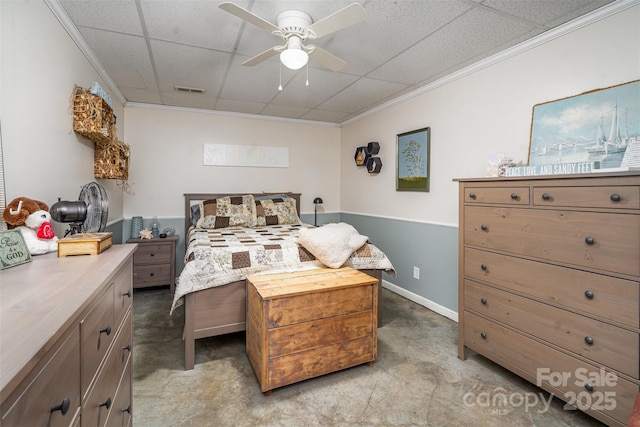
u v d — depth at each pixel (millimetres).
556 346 1561
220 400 1696
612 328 1350
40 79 1569
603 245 1374
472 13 1802
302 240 2332
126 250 1249
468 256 2057
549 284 1589
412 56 2393
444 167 2875
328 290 1835
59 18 1770
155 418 1552
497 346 1866
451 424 1535
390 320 2803
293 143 4496
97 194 2084
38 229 1164
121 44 2199
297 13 1759
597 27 1780
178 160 3879
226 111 4027
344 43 2189
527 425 1527
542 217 1614
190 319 2000
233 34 2072
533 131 2104
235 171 4160
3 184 1147
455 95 2746
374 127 3930
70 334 665
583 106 1837
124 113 3592
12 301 687
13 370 429
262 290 1772
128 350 1242
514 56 2246
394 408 1648
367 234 4105
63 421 625
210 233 3020
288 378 1757
